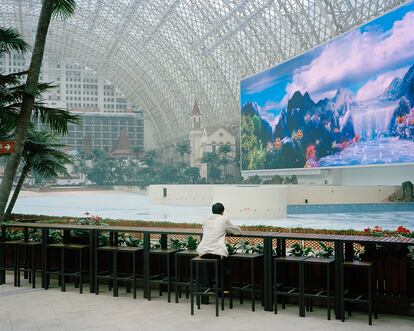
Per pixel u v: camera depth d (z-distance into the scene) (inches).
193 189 1724.9
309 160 1800.0
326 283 319.3
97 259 370.6
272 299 312.3
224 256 316.8
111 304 335.3
